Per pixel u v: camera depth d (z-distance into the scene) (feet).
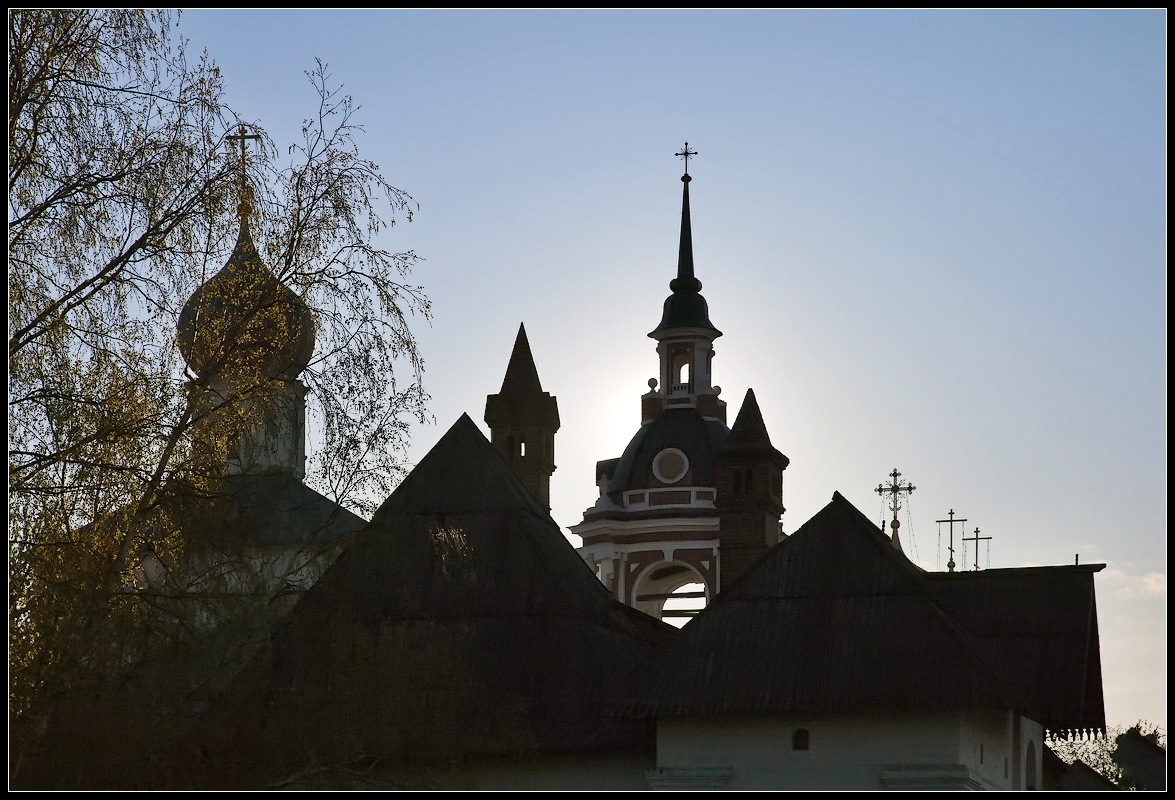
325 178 110.42
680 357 276.62
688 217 286.46
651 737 132.05
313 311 109.19
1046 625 152.35
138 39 102.32
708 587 261.65
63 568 97.81
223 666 105.29
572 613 137.90
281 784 106.73
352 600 137.18
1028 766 154.92
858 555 136.77
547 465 190.19
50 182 99.14
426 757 121.80
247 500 107.65
